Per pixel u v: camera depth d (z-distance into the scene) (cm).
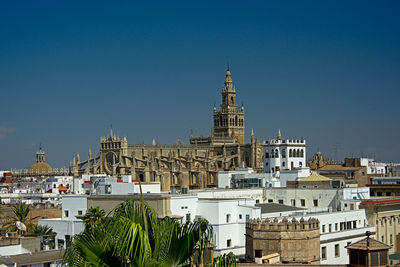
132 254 3550
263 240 8219
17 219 13638
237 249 10781
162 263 3641
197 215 11025
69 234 11069
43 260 7762
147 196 10619
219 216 10850
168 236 3716
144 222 3728
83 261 3612
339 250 11512
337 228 11881
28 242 8938
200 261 4116
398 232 13625
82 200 11600
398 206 13588
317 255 8338
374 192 18600
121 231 3519
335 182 15762
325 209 13125
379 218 12925
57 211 15450
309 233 8231
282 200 14425
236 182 17462
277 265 7206
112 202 11106
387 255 6775
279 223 8238
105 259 3622
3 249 8338
